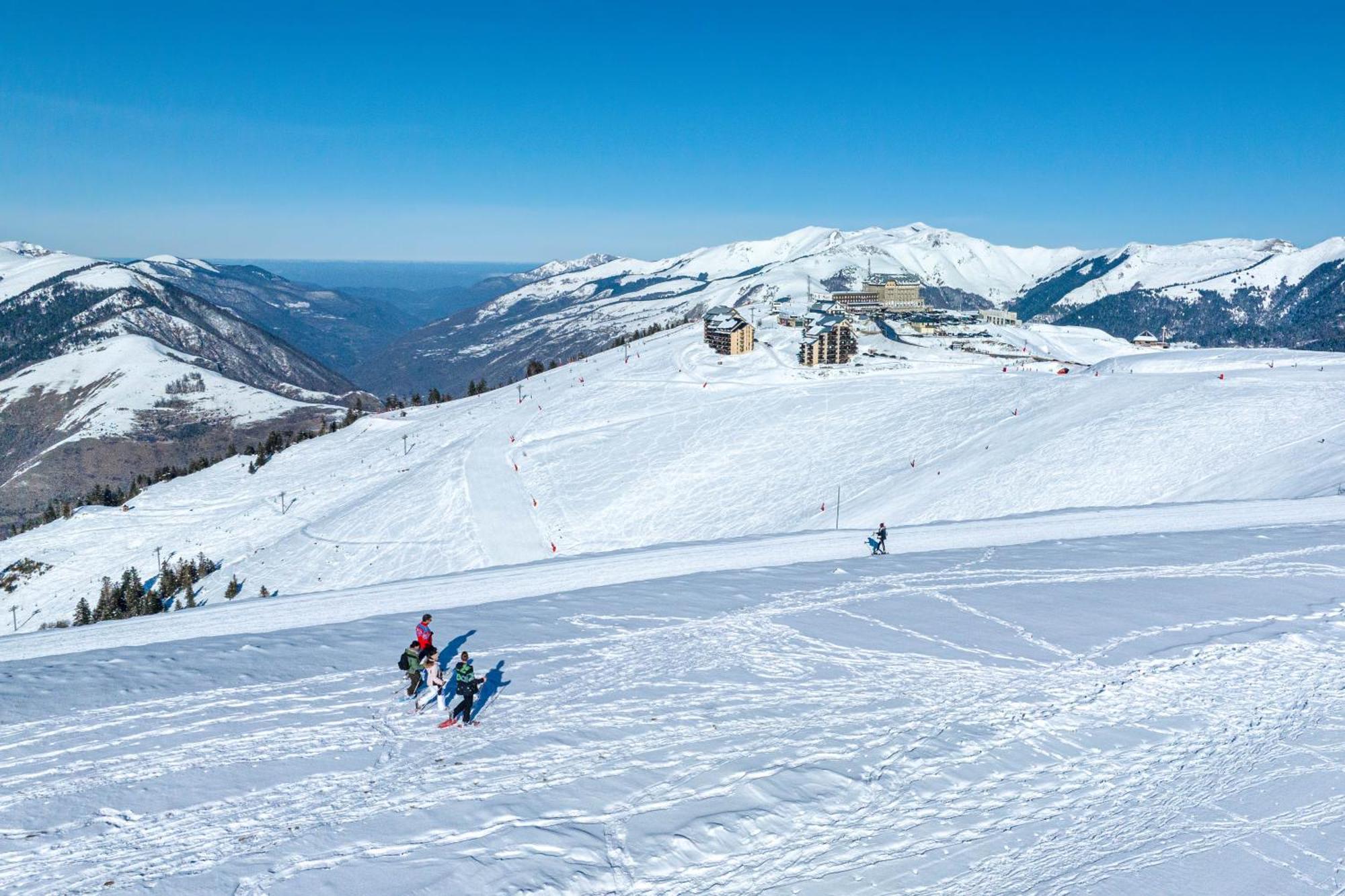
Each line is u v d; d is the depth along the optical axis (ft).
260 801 63.16
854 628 104.88
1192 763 73.26
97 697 82.28
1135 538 156.87
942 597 118.73
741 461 376.89
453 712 77.05
